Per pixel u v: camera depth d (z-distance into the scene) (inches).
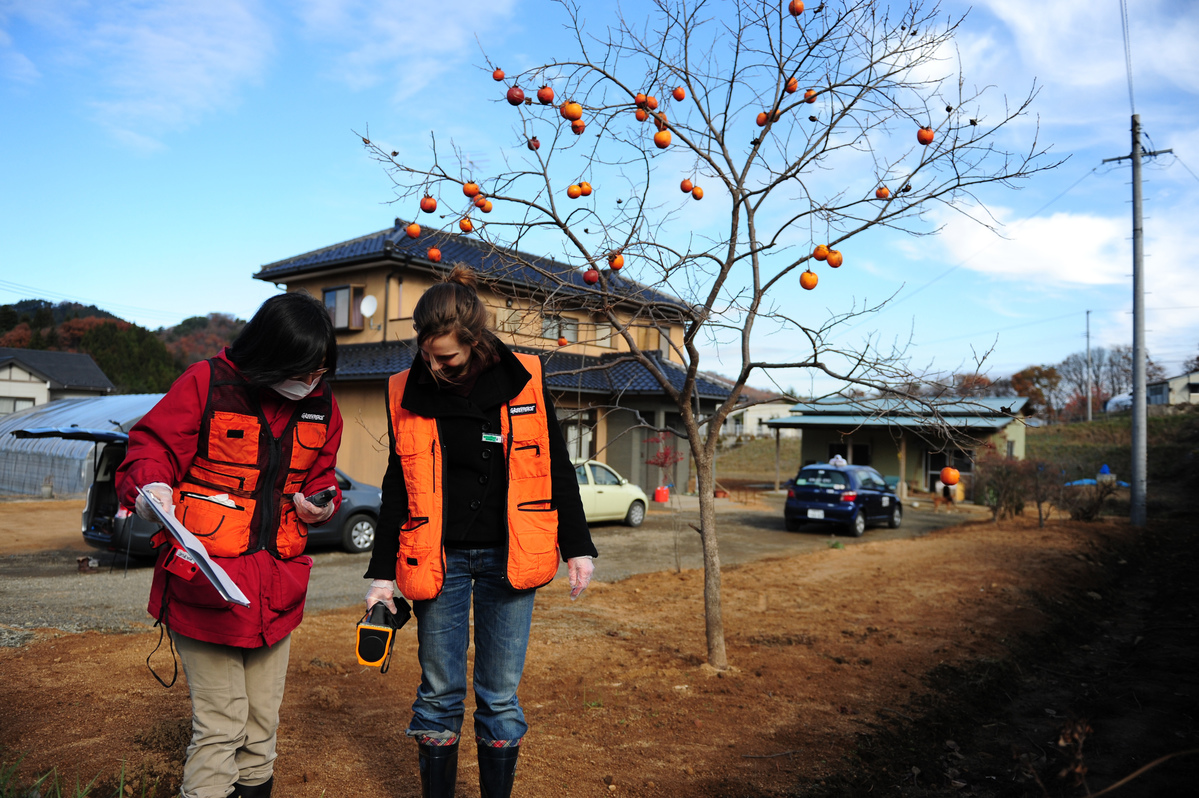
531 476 80.9
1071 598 316.8
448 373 79.1
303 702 143.3
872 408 160.6
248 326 75.3
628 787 113.6
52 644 185.3
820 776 124.9
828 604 264.7
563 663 180.1
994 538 483.2
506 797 82.3
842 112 152.9
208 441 72.1
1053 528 546.0
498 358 82.7
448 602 79.7
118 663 165.3
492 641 81.5
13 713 130.6
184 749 114.8
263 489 75.2
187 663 73.1
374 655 77.2
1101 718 178.9
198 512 71.6
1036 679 209.9
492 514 80.2
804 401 166.1
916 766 140.6
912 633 225.8
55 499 620.4
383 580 81.7
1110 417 2078.0
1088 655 244.2
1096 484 643.5
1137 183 626.8
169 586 72.1
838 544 452.4
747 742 135.9
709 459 177.2
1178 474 1087.0
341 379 573.9
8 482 727.1
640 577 323.0
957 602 275.0
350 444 604.1
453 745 81.4
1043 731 170.7
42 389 1678.2
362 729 129.7
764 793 116.4
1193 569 421.4
